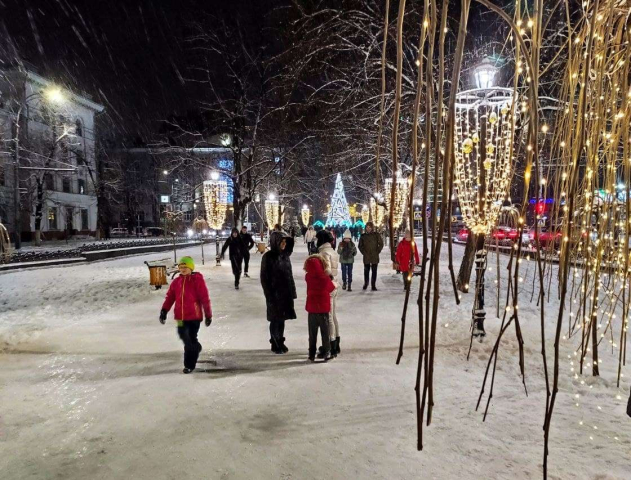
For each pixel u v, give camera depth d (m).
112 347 7.25
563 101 3.44
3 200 37.56
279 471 3.54
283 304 6.71
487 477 3.41
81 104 49.44
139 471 3.58
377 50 13.47
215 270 19.06
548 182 4.32
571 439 3.97
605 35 2.98
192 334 5.91
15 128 33.09
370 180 21.69
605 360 6.12
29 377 5.82
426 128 1.71
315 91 15.17
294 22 13.80
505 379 5.48
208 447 3.92
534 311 9.25
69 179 52.41
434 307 1.74
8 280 16.27
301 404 4.80
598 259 3.64
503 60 9.59
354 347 7.01
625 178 3.11
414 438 4.02
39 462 3.74
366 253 12.93
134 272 18.66
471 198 6.38
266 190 32.41
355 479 3.42
